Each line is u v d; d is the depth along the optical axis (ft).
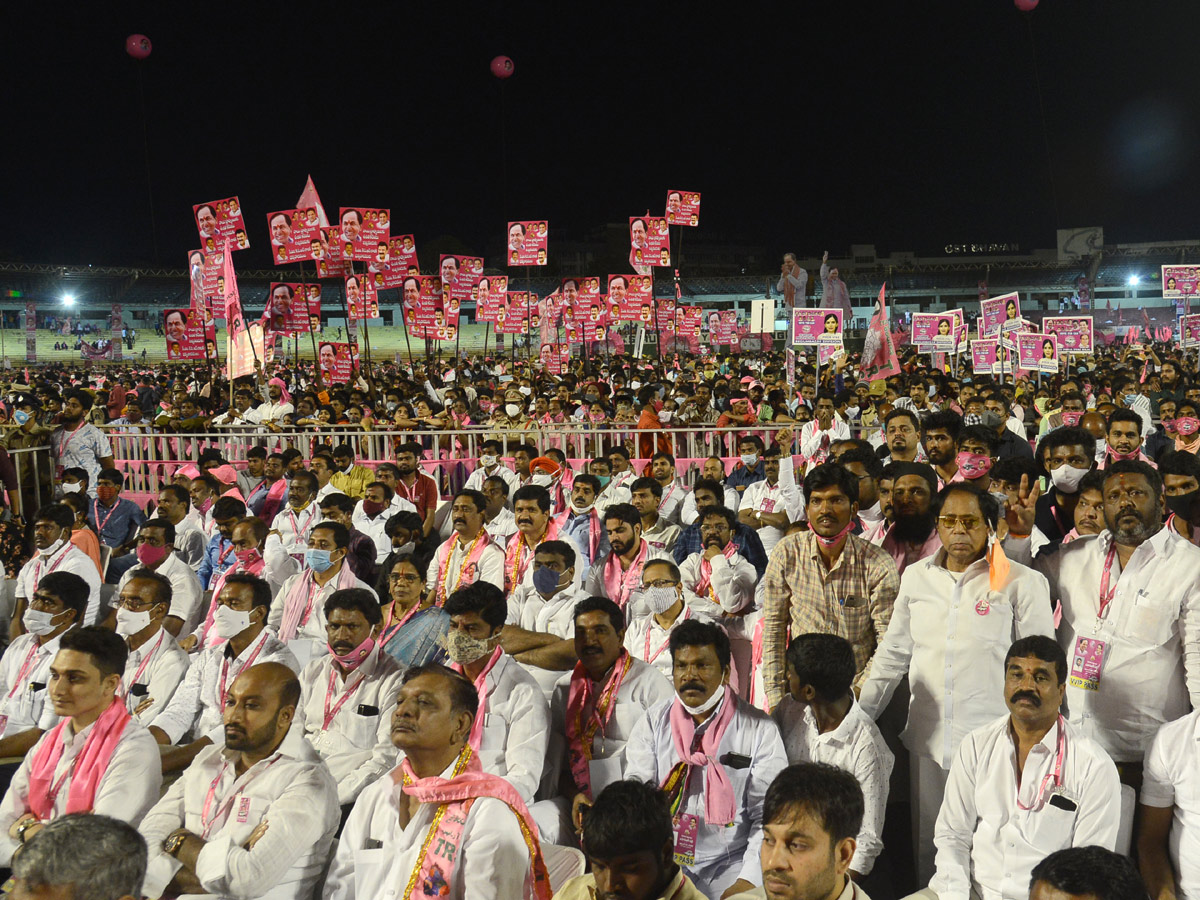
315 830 13.75
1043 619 14.67
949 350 61.11
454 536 25.44
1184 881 13.25
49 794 15.14
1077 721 15.01
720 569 20.97
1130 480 14.61
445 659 17.19
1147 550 14.67
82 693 15.03
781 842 10.03
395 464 35.65
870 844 14.11
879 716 16.62
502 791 12.31
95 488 39.60
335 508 26.89
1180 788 13.35
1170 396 43.29
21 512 36.68
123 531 34.45
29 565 25.86
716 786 14.30
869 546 16.43
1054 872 8.87
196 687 19.33
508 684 15.79
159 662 19.92
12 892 9.52
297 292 72.64
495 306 84.53
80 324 196.34
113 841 9.69
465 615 15.47
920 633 15.24
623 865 10.51
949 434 21.35
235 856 13.28
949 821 13.67
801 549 16.80
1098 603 15.16
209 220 59.62
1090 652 14.69
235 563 28.60
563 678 17.07
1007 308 56.44
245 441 46.32
